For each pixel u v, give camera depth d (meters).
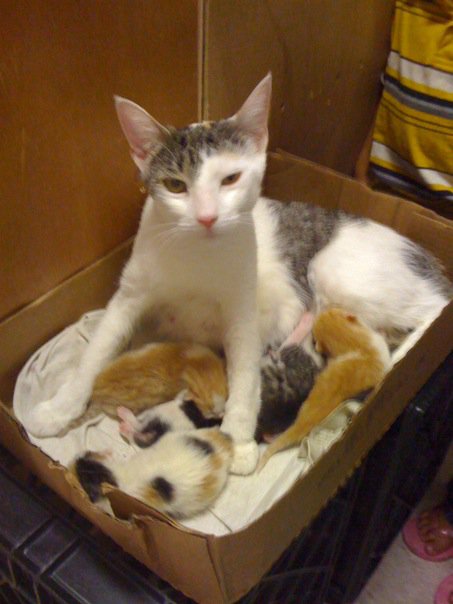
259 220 1.15
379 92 1.54
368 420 0.81
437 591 1.28
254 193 0.84
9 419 0.75
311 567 1.07
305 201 1.34
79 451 0.92
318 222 1.16
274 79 1.21
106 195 1.03
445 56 1.22
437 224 1.19
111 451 0.93
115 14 0.85
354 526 1.13
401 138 1.36
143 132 0.80
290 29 1.17
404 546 1.36
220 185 0.80
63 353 1.06
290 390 1.02
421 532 1.35
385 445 0.99
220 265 0.90
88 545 0.82
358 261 1.11
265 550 0.69
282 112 1.29
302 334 1.12
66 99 0.86
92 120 0.92
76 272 1.07
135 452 0.94
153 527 0.63
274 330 1.14
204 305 1.03
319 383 1.00
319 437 0.96
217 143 0.79
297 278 1.15
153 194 0.83
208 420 0.98
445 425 1.24
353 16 1.30
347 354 1.01
